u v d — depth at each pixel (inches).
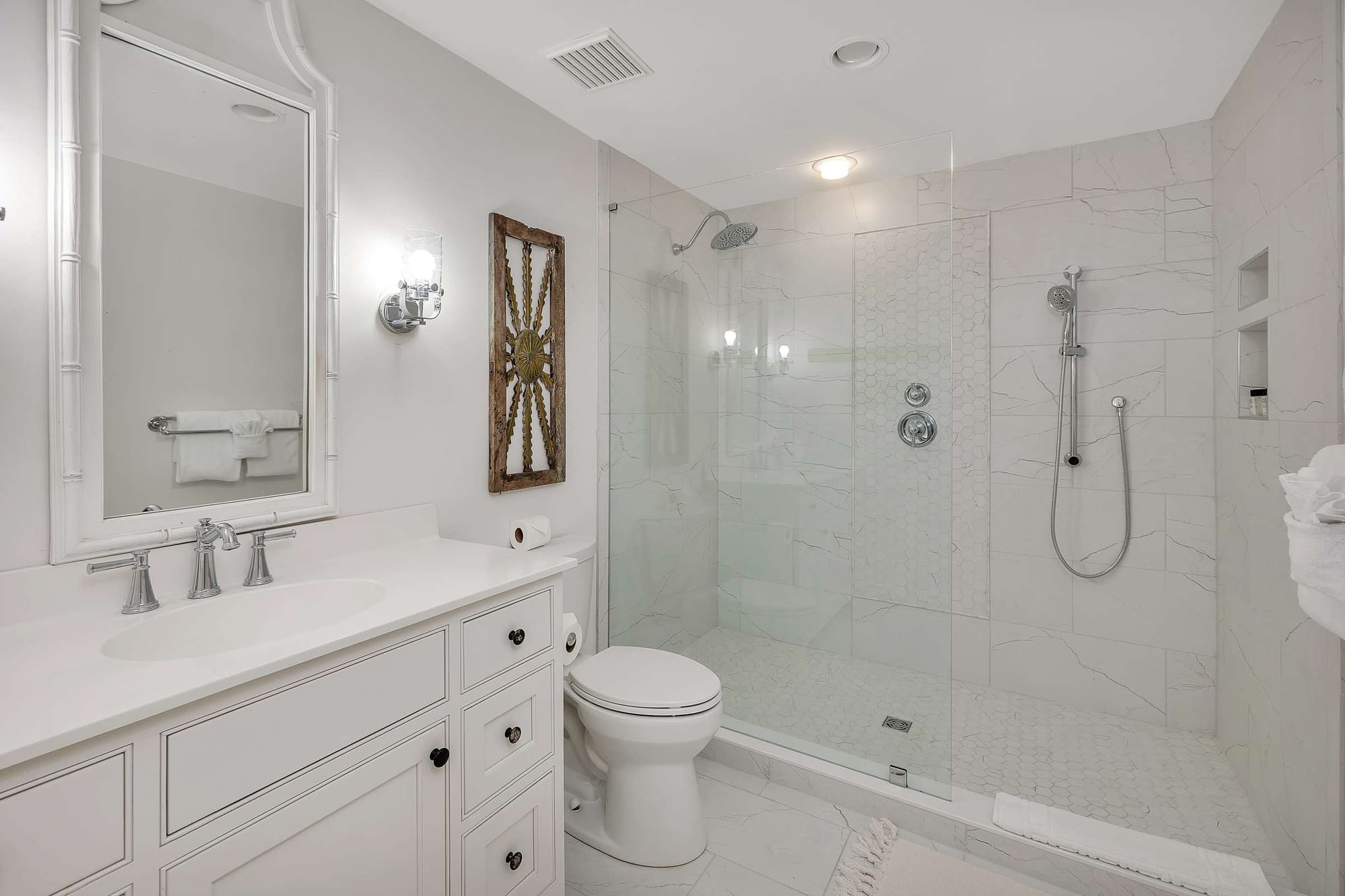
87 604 44.6
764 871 67.9
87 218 44.9
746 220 89.7
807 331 85.7
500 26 68.4
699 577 94.0
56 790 28.6
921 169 77.4
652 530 98.7
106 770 30.2
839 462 83.7
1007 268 105.0
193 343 50.9
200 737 33.6
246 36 54.2
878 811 76.7
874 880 65.8
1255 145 73.3
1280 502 66.4
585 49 72.8
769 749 86.0
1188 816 73.5
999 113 88.7
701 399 93.9
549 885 58.9
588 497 98.3
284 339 56.9
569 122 91.1
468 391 75.9
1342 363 52.6
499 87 79.9
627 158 103.3
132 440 47.4
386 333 66.1
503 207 80.6
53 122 43.4
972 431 108.4
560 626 60.3
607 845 70.9
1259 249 72.4
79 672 34.4
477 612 50.8
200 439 51.4
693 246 93.8
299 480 58.2
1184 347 93.3
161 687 32.5
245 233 54.2
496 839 52.8
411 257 63.7
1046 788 79.2
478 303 77.1
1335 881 54.0
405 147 67.8
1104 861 64.4
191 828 33.3
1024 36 70.3
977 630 109.3
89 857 29.6
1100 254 98.5
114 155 46.4
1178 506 94.3
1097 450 99.6
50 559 43.6
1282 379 65.2
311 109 58.6
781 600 87.7
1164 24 68.0
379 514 64.5
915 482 78.7
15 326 42.1
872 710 80.9
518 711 55.4
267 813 36.6
